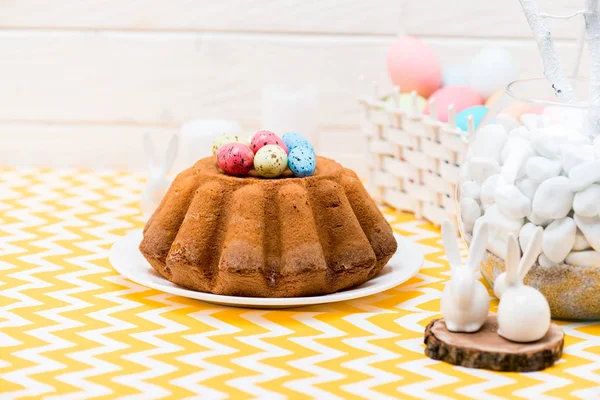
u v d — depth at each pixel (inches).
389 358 49.9
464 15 73.7
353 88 75.6
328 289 54.2
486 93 65.3
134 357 49.8
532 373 48.8
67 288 56.0
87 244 61.4
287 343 51.1
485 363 48.9
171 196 56.1
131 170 76.8
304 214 53.9
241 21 75.3
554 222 51.1
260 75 76.0
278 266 53.6
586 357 50.0
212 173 55.7
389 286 54.6
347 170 58.2
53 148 77.3
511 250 49.0
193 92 76.6
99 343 50.9
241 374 48.6
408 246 59.3
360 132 76.2
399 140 64.7
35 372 48.6
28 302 54.4
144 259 57.7
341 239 54.7
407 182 65.2
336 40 75.1
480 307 50.1
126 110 76.9
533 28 53.6
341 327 52.6
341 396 47.2
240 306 54.4
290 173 55.7
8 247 60.7
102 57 76.3
